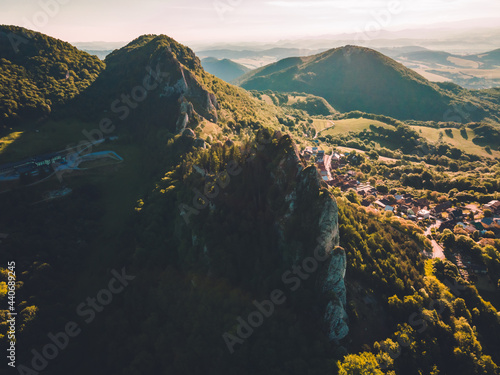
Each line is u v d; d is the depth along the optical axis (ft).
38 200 480.23
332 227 319.27
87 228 469.57
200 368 296.10
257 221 359.05
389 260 389.39
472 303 383.86
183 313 335.47
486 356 309.83
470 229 526.16
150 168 564.71
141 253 388.98
